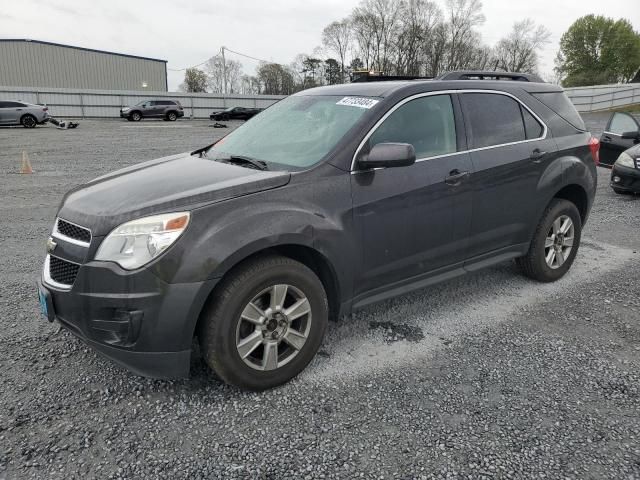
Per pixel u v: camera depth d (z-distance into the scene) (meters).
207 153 4.04
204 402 2.98
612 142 9.88
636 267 5.24
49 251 3.05
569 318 4.08
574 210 4.75
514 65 76.06
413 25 72.31
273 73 77.69
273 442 2.64
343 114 3.60
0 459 2.50
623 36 77.50
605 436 2.68
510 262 5.38
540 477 2.40
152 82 58.09
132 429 2.74
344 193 3.23
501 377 3.23
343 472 2.44
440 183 3.67
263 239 2.86
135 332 2.69
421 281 3.81
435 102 3.82
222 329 2.85
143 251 2.68
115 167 12.63
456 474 2.42
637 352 3.55
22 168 11.67
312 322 3.19
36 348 3.56
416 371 3.31
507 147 4.15
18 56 51.03
